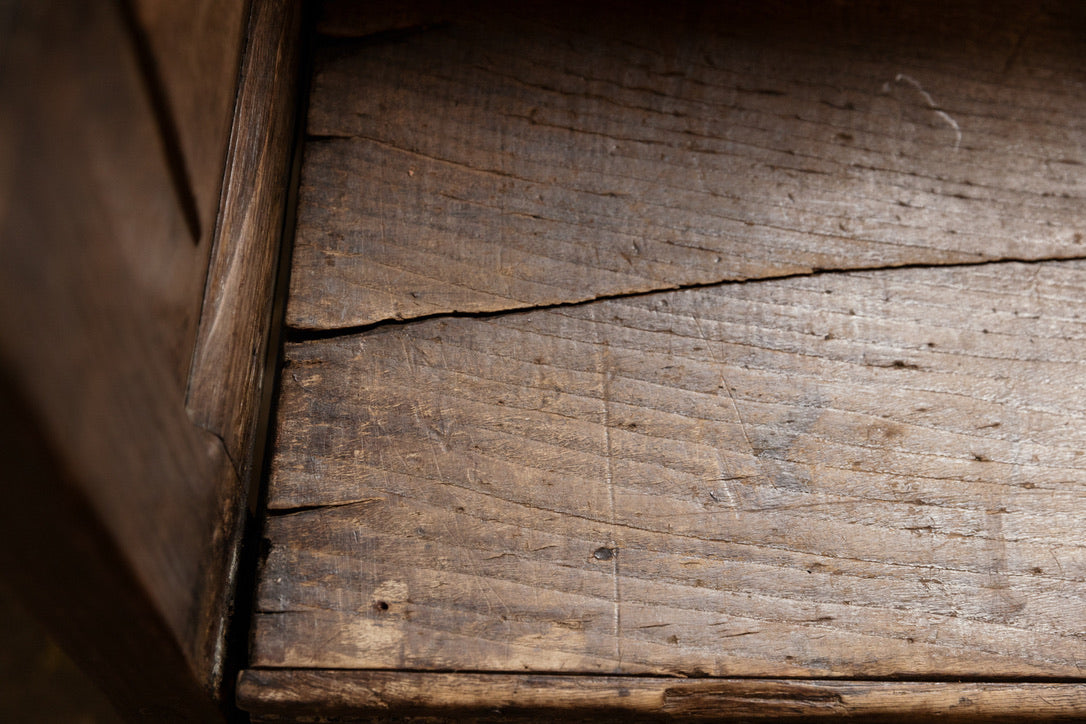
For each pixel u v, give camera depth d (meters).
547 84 0.42
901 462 0.38
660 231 0.40
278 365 0.38
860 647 0.36
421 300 0.38
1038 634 0.36
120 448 0.27
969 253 0.41
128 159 0.27
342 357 0.38
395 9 0.42
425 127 0.41
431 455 0.36
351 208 0.39
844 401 0.39
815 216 0.41
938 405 0.39
